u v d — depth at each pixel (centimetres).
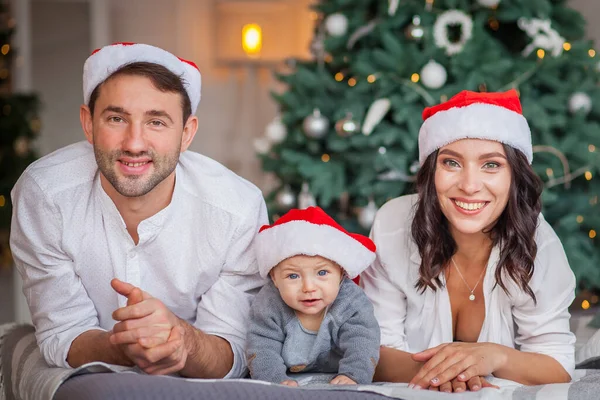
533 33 310
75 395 126
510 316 173
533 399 136
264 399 127
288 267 156
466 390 146
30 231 161
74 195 161
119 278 166
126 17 637
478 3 320
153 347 136
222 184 168
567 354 166
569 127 318
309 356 159
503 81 309
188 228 168
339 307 159
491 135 158
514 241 164
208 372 160
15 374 168
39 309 163
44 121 617
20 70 607
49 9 618
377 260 180
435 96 300
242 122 639
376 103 299
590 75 331
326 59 345
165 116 150
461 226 163
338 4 331
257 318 161
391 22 318
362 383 153
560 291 169
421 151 171
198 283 172
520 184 164
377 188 307
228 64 625
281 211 340
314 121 315
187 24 632
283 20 615
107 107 148
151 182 151
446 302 175
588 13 410
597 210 325
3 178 521
